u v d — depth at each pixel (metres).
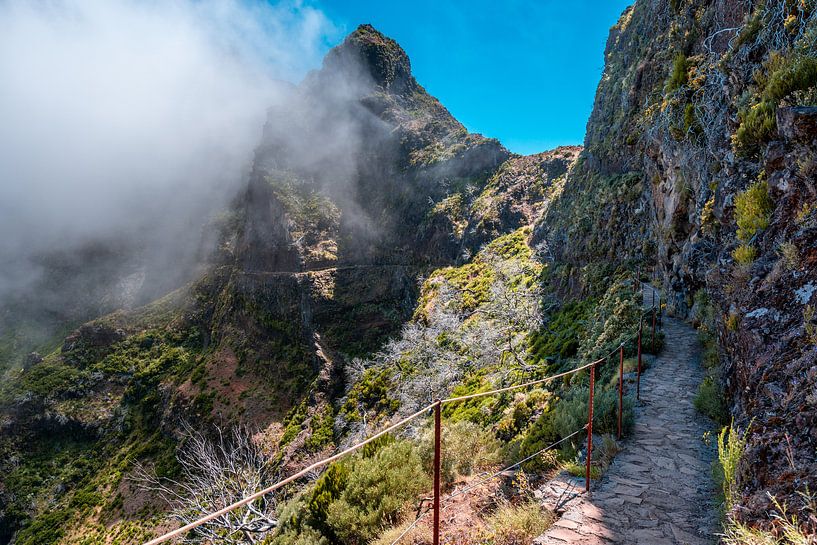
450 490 7.93
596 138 44.44
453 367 33.41
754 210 5.92
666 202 19.11
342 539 7.36
